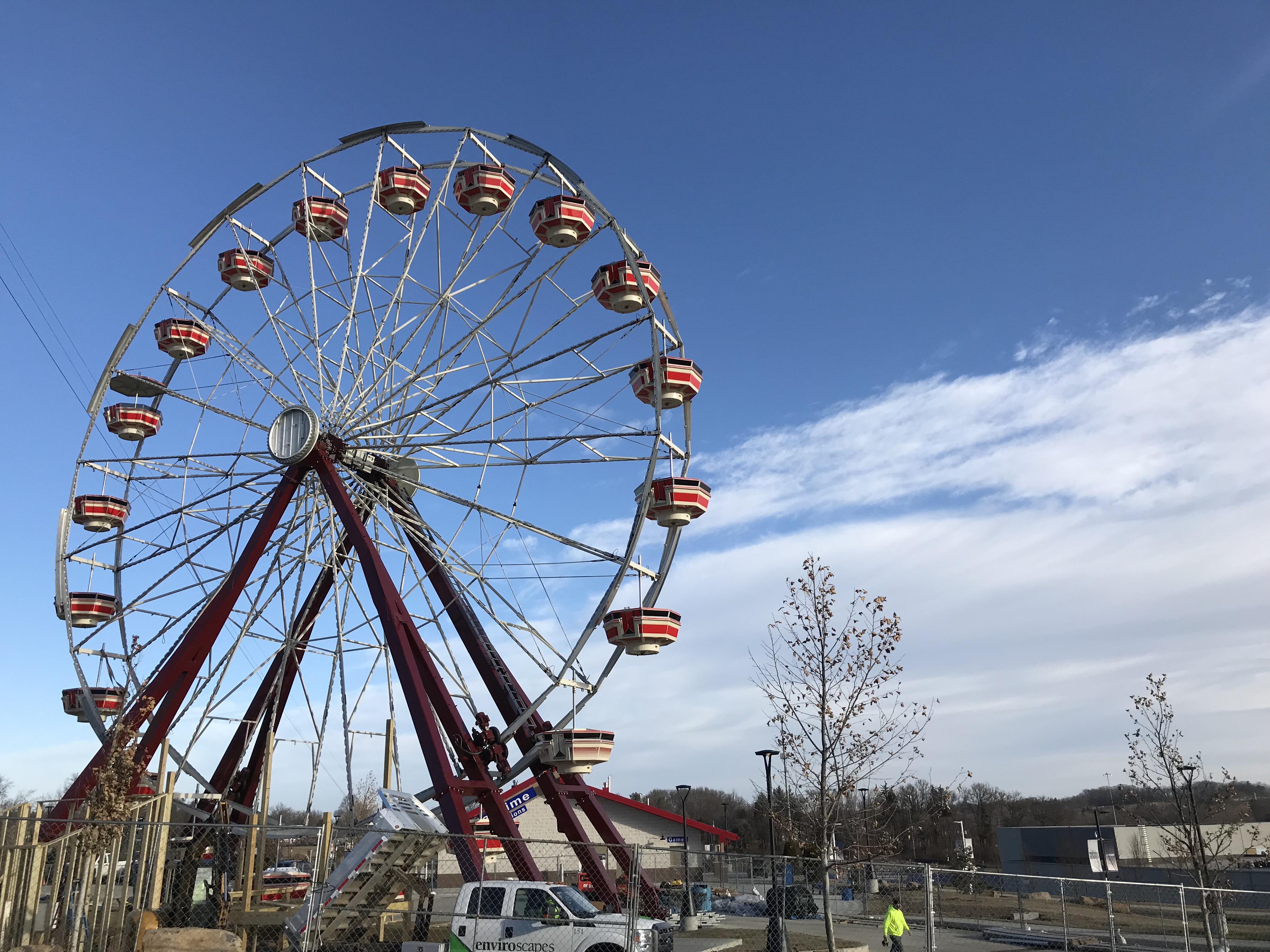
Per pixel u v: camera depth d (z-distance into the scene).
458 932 16.28
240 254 30.86
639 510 24.52
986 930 32.00
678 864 52.03
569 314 26.36
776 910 21.89
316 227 29.89
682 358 25.69
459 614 27.77
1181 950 26.05
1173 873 44.28
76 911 16.80
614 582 24.20
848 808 26.19
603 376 26.52
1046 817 105.38
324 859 14.16
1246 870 43.28
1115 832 62.59
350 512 26.14
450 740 23.72
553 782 23.95
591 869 22.64
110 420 31.05
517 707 25.89
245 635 27.30
